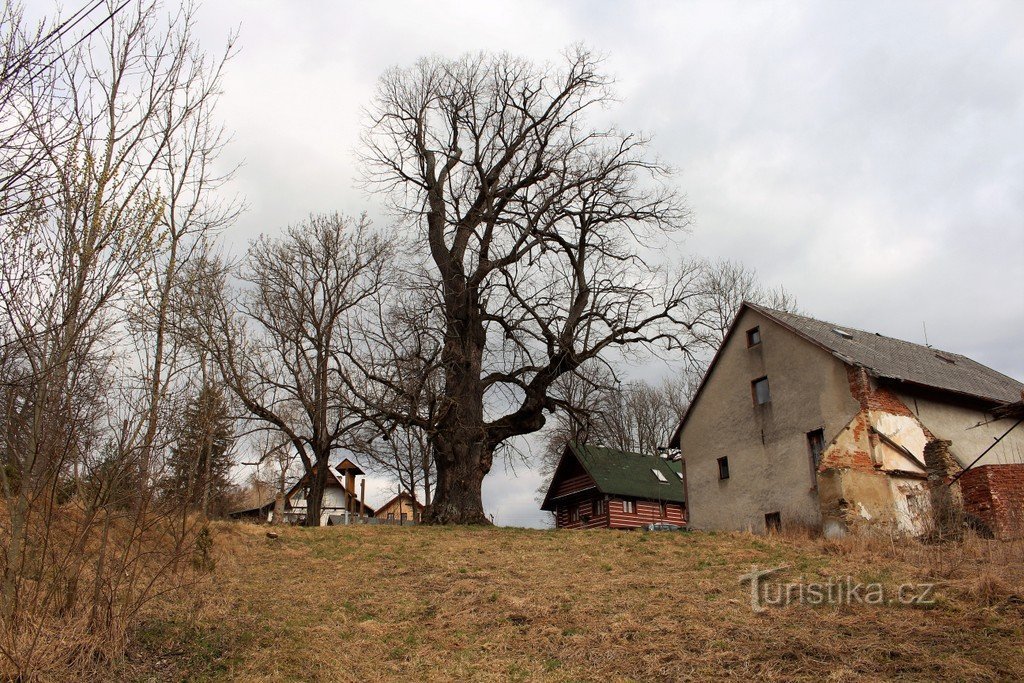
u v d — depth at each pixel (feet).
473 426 82.69
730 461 93.61
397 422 81.15
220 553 55.01
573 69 94.48
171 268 31.04
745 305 95.20
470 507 81.10
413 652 34.32
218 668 30.42
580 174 90.79
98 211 28.48
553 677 30.66
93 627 29.07
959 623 32.45
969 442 84.53
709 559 54.75
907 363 91.86
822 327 96.78
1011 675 26.66
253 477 97.81
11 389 27.53
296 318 102.12
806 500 82.58
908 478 76.89
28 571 29.50
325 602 42.98
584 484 139.95
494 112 93.97
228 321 78.89
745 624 35.19
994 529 65.00
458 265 87.20
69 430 28.40
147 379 30.22
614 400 97.09
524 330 87.51
